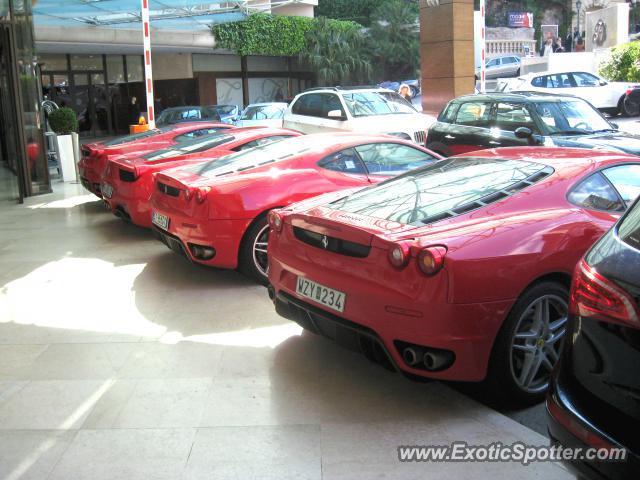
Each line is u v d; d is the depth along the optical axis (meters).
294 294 4.03
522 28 49.62
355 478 2.98
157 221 6.23
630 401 2.27
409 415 3.54
